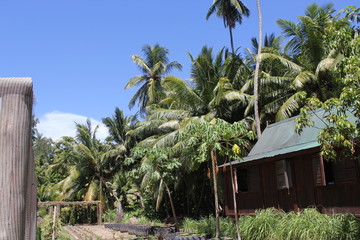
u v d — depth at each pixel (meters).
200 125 10.68
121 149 31.33
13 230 1.89
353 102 6.71
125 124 33.66
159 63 33.62
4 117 1.99
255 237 10.38
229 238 11.48
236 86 22.86
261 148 13.81
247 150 19.41
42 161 48.12
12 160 1.95
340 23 7.96
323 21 18.84
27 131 2.03
